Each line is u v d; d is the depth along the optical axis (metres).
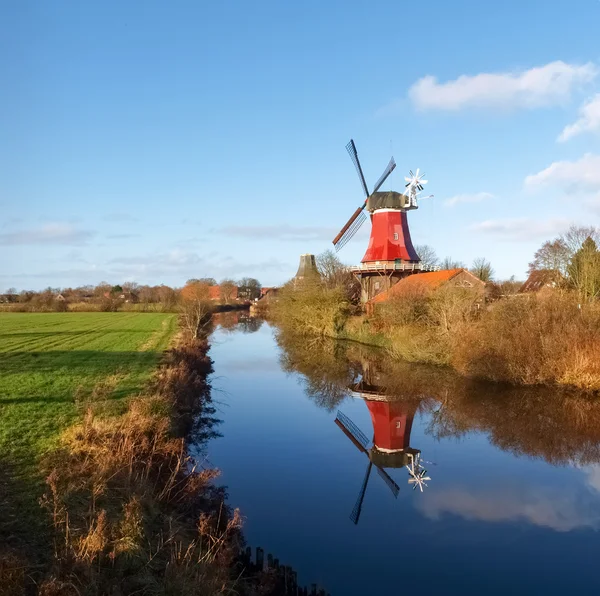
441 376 25.61
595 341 21.62
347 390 23.30
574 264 36.25
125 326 44.28
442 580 7.99
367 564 8.43
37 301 74.81
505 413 18.91
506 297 27.50
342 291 44.84
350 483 12.06
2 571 5.36
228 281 114.31
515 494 11.62
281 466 13.15
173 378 17.34
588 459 14.12
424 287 34.41
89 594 5.55
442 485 12.16
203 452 14.11
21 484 8.31
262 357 33.47
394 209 47.22
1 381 16.95
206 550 7.67
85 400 14.00
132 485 8.45
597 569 8.40
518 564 8.52
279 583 7.44
